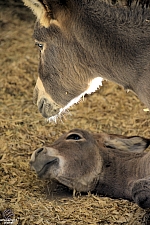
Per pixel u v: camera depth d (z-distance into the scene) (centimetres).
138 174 802
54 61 695
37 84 748
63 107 735
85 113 1061
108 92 1123
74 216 744
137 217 734
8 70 1195
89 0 657
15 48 1284
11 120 1026
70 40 676
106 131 1003
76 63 687
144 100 682
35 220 738
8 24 1402
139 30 652
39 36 689
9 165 888
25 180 855
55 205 770
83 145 817
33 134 984
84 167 804
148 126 1012
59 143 830
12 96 1120
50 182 853
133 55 662
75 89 711
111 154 827
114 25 657
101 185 811
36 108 1075
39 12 667
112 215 744
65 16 663
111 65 678
